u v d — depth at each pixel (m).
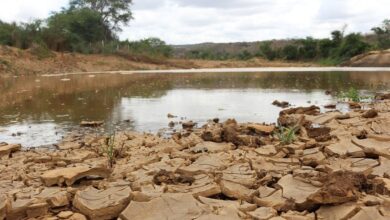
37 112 13.27
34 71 34.56
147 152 7.57
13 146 8.20
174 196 5.05
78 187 5.85
